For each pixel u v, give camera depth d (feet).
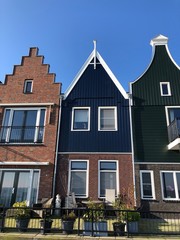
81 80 48.39
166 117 44.21
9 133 44.75
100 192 40.01
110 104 45.88
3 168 42.22
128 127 43.75
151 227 31.94
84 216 28.19
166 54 50.16
